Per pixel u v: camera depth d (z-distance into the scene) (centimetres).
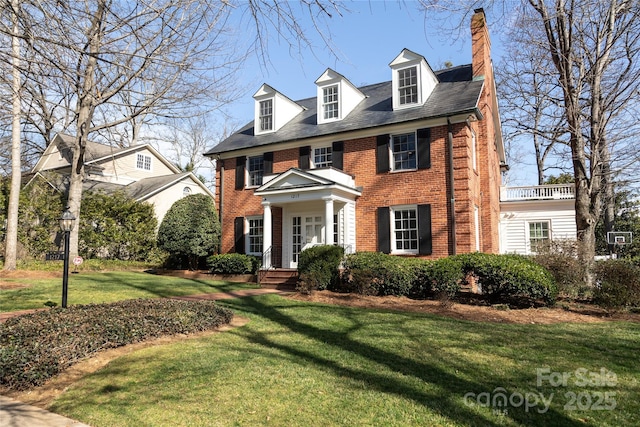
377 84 1916
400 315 863
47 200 1777
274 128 1828
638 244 2003
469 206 1304
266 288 1368
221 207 1850
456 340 655
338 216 1501
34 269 1468
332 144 1593
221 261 1636
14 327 579
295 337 680
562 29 1295
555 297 987
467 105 1338
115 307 734
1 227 1667
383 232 1437
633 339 669
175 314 720
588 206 1268
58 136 2517
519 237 1898
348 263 1205
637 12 1135
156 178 2677
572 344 635
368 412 394
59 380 495
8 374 473
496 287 1014
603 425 374
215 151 1870
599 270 1017
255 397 429
